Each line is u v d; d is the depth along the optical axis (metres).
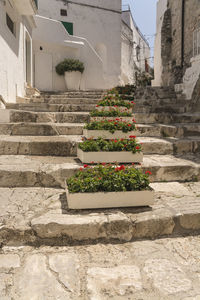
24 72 8.79
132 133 4.32
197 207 2.79
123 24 19.11
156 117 6.14
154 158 4.16
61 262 2.15
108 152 3.63
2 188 3.20
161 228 2.58
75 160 3.85
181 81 10.29
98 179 2.78
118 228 2.47
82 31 14.73
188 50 9.80
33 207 2.73
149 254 2.30
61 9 14.00
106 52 15.51
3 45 6.14
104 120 4.59
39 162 3.66
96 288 1.88
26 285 1.88
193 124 5.83
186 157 4.26
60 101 7.78
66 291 1.84
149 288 1.89
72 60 12.25
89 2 14.75
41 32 11.50
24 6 7.46
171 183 3.59
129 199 2.78
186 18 9.95
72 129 5.02
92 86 13.52
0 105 5.96
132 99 9.17
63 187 3.32
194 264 2.17
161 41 11.90
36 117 5.51
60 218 2.48
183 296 1.82
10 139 4.23
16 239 2.36
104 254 2.28
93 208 2.73
